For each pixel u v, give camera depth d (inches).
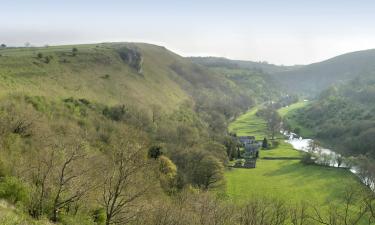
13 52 5182.1
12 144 1791.3
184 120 5068.9
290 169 4623.5
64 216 1201.4
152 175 1930.4
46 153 1514.5
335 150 5615.2
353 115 6781.5
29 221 1045.2
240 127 7436.0
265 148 5856.3
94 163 1599.4
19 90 3046.3
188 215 1397.6
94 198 1336.1
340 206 2672.2
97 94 4222.4
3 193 1135.0
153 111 4503.0
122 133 3034.0
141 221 1232.2
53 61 4510.3
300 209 2549.2
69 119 3004.4
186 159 3368.6
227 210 1567.4
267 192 3612.2
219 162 3469.5
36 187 1230.3
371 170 3737.7
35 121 2299.5
